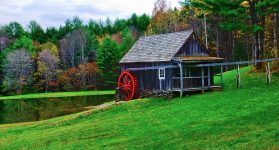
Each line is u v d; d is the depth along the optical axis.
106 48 102.19
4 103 73.06
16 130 34.31
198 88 41.72
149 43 47.59
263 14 44.66
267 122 21.38
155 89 44.16
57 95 85.94
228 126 22.44
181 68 41.06
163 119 28.89
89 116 37.28
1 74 108.00
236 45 88.06
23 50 106.12
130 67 47.34
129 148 21.17
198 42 44.84
